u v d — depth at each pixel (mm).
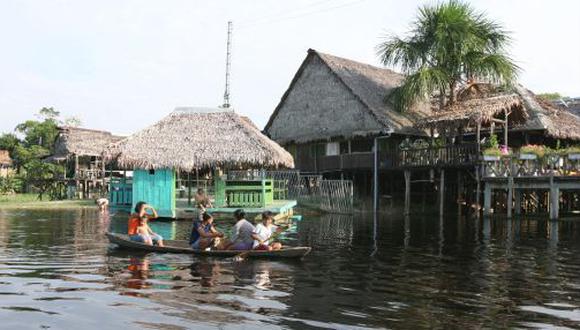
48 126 58812
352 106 28812
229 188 20688
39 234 15453
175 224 19297
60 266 10047
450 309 7160
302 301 7496
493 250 12766
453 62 26672
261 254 11180
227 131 20641
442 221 21406
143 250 11953
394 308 7176
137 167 19734
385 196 28562
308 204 26656
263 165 20859
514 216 22406
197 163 19688
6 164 52688
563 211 25156
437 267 10320
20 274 9258
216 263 10500
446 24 25734
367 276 9344
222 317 6668
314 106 30969
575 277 9406
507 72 25328
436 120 23094
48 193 38781
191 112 21578
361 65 32625
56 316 6676
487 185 21719
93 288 8188
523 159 20281
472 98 25672
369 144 28578
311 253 12086
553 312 7074
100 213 24453
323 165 30703
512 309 7199
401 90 27172
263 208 19812
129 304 7238
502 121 22953
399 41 27250
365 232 16953
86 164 41719
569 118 27656
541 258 11555
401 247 13242
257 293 7957
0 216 22625
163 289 8156
